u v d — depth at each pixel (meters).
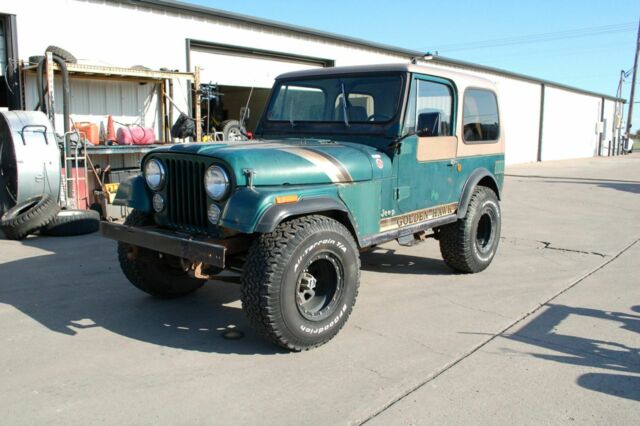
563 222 9.36
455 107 5.18
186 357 3.64
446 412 2.99
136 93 11.12
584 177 18.95
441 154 5.01
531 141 29.25
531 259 6.56
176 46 11.52
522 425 2.87
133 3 10.66
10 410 2.93
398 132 4.40
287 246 3.47
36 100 9.63
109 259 6.20
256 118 15.66
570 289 5.33
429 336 4.07
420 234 5.07
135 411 2.94
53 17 9.62
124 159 10.96
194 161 3.73
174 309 4.59
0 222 7.16
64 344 3.82
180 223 3.92
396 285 5.38
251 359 3.62
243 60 13.26
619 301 4.96
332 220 3.81
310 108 4.98
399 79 4.52
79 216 7.56
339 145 4.31
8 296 4.86
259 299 3.45
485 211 5.75
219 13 12.03
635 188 15.18
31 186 7.61
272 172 3.58
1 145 7.95
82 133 9.26
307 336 3.65
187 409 2.97
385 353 3.75
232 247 3.72
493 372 3.48
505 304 4.84
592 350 3.85
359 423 2.87
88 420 2.85
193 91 11.74
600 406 3.07
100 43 10.30
